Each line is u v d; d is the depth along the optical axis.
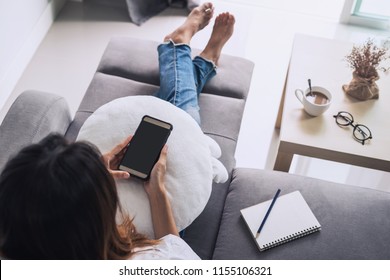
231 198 1.47
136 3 2.67
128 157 1.35
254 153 2.15
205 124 1.68
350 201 1.45
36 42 2.51
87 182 0.82
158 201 1.30
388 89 1.70
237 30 2.72
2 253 0.85
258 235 1.35
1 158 1.39
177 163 1.36
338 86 1.70
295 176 1.53
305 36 1.88
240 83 1.85
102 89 1.75
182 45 1.79
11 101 2.28
